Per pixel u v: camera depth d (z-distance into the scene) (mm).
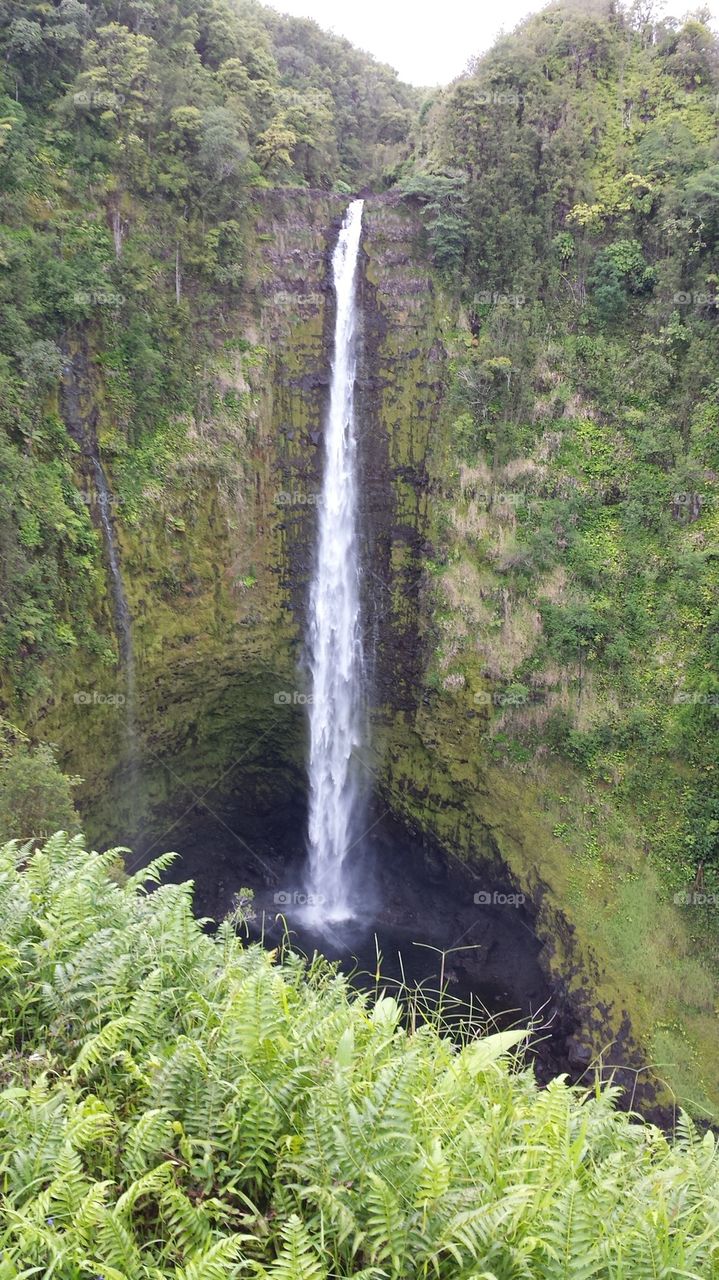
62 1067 4180
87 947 4676
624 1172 3848
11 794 13453
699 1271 3172
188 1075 3873
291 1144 3459
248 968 5012
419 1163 3254
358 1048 4312
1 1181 3449
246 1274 3166
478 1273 2918
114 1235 2984
